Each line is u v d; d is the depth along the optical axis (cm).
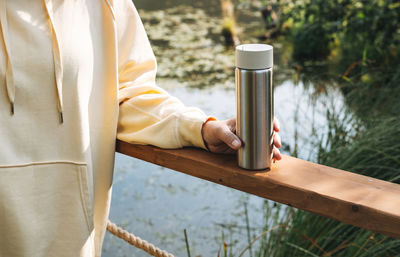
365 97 359
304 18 615
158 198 316
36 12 103
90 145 116
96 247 125
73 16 108
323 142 322
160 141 109
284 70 527
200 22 760
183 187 329
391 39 510
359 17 534
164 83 522
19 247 109
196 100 472
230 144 96
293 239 234
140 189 329
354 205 81
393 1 518
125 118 117
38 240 111
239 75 92
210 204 306
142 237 279
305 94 406
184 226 286
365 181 89
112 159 119
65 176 111
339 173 93
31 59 103
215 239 271
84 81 110
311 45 571
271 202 288
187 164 105
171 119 109
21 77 103
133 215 300
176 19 784
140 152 115
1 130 103
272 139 96
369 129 296
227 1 810
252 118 93
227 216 291
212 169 100
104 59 115
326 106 336
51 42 104
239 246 261
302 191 87
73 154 110
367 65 438
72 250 115
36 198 109
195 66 575
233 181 97
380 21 512
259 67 90
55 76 105
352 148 281
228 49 636
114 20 114
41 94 105
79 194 112
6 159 104
